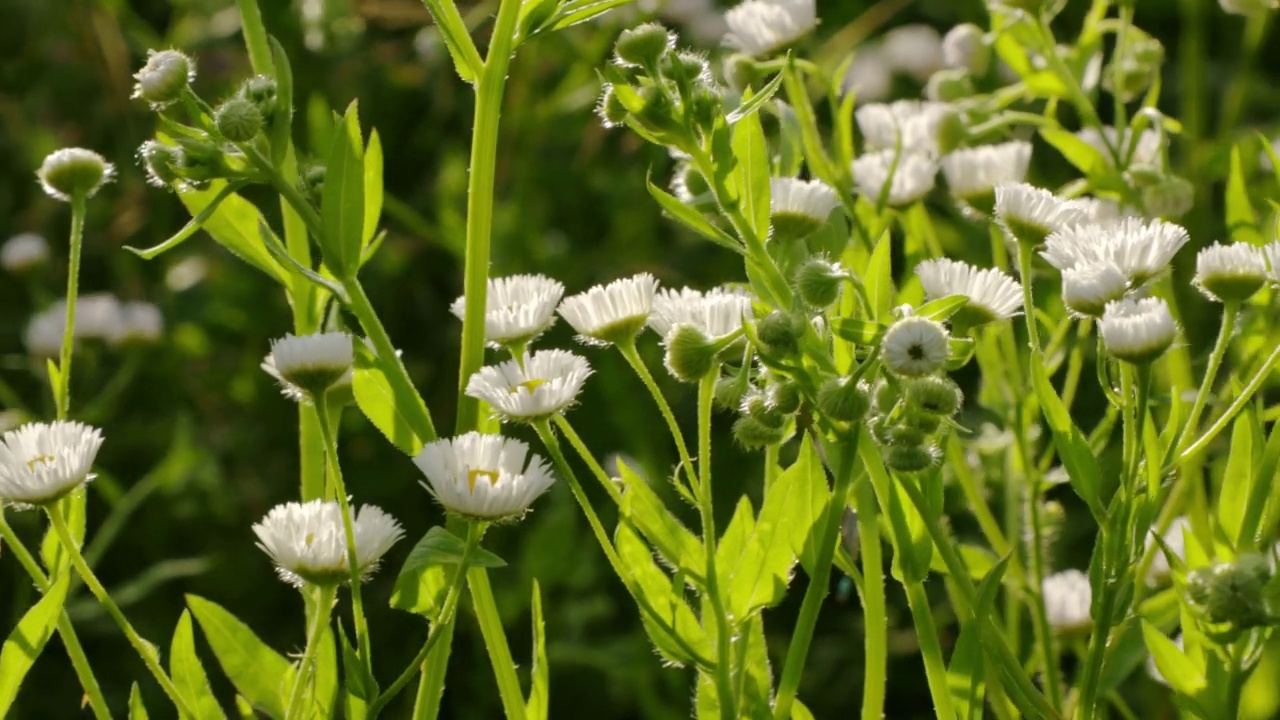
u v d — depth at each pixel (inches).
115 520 35.6
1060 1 30.2
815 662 37.3
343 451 41.8
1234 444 25.5
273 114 25.6
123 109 50.3
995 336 28.2
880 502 25.0
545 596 38.7
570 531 38.3
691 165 27.0
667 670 37.4
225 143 25.5
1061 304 28.2
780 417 24.7
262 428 44.9
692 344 24.5
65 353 26.1
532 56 44.9
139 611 41.4
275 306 46.7
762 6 28.0
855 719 36.7
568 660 37.7
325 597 24.4
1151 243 24.7
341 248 25.3
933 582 36.7
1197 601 24.3
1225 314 25.0
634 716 38.5
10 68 51.9
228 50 48.5
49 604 24.7
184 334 45.8
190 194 26.6
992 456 28.8
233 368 45.9
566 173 45.6
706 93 24.9
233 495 43.0
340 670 31.5
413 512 41.4
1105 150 30.1
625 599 39.4
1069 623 27.5
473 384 24.8
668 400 40.4
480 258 25.5
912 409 24.3
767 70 27.9
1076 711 24.9
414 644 39.5
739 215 24.9
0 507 25.0
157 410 45.1
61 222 49.6
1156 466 24.7
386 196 41.5
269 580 42.1
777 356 24.3
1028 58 30.2
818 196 25.9
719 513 38.7
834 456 25.5
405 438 25.5
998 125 29.1
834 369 24.6
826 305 24.4
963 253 32.8
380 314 45.4
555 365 25.0
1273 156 26.7
